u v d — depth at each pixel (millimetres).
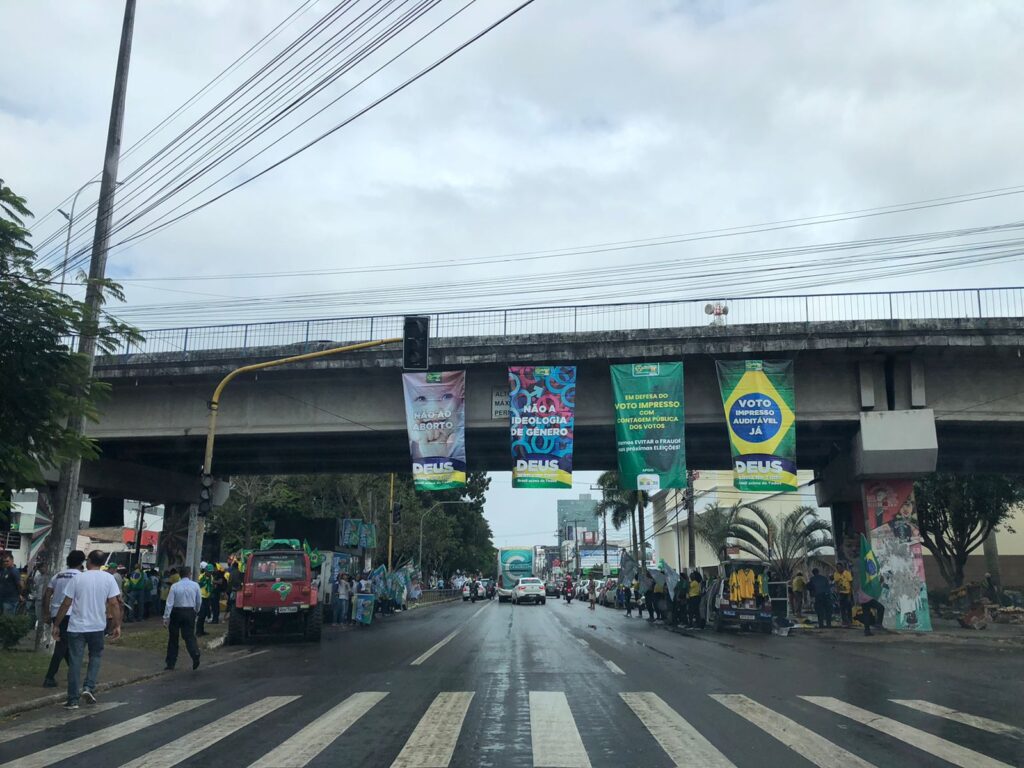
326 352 20859
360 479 50625
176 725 9766
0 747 8625
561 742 8578
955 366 24844
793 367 24766
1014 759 7812
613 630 27188
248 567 22203
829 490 29594
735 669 15234
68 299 13180
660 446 24469
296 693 12312
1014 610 30828
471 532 86125
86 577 11727
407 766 7598
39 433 13367
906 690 12445
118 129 18766
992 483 33906
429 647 20125
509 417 25797
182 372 26703
